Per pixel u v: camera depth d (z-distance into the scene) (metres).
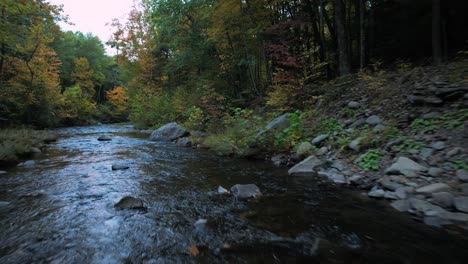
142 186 4.61
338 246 2.51
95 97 45.94
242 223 3.08
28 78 16.44
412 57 10.83
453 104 4.96
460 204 2.93
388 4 11.78
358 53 13.86
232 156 7.45
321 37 12.54
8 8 10.41
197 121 13.37
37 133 11.55
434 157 3.98
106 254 2.41
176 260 2.31
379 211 3.28
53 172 5.59
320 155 5.79
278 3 13.38
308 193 4.09
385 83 7.46
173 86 22.14
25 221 3.11
